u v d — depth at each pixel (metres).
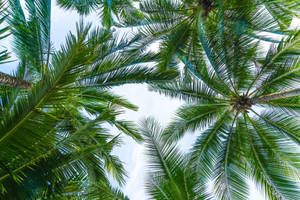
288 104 5.79
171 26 7.16
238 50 5.52
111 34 4.34
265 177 5.82
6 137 2.30
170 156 4.92
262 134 6.35
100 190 4.28
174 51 7.08
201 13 6.78
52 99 2.36
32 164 2.79
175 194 4.76
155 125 5.18
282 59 5.46
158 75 4.30
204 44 5.64
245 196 5.72
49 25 4.03
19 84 3.76
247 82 6.20
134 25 7.86
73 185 3.52
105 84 4.08
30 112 2.26
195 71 6.19
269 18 5.95
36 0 3.85
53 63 2.38
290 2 6.38
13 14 3.87
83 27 2.23
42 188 2.69
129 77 4.18
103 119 2.78
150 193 4.82
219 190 5.96
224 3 5.92
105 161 5.25
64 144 2.82
